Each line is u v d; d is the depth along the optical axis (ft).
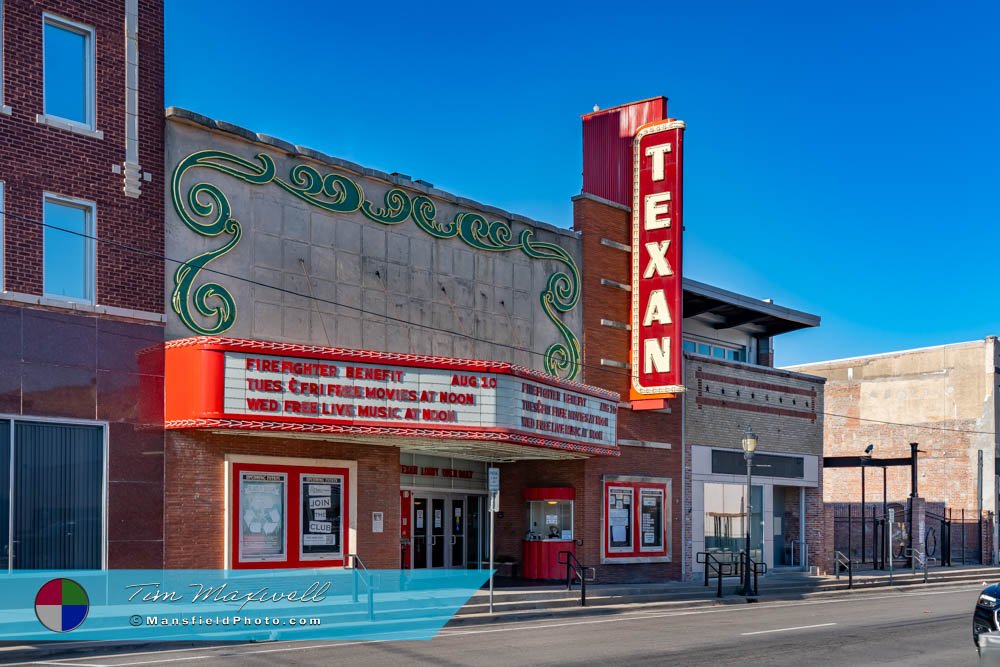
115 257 64.85
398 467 78.48
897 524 138.62
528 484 96.94
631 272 98.68
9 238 60.49
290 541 71.20
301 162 74.79
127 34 66.95
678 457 102.94
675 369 94.58
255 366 64.95
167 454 65.87
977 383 158.71
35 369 60.85
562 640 59.21
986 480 156.15
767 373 115.55
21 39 62.03
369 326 77.77
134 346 65.05
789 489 121.29
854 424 171.01
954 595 102.73
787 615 77.82
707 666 49.06
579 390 85.10
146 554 64.39
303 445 72.64
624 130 103.24
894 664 50.67
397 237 80.53
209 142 70.03
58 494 61.31
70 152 63.46
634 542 97.60
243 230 71.05
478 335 85.76
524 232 90.74
